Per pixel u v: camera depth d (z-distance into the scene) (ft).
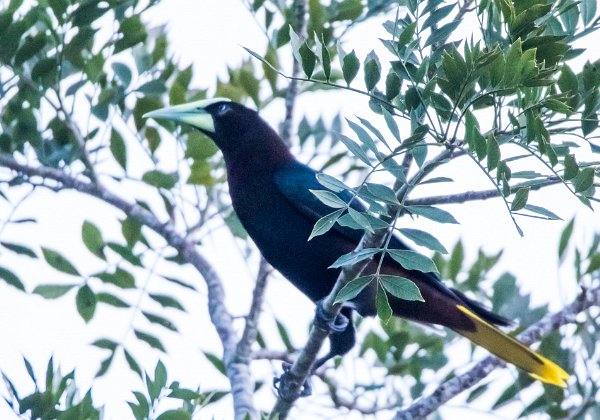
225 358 36.09
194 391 28.22
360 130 23.07
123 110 39.55
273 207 36.70
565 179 22.12
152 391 28.14
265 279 36.86
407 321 40.27
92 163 39.58
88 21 37.17
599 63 25.89
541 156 22.52
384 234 25.82
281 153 38.11
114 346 37.45
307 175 37.19
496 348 36.09
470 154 22.17
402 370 38.75
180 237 39.60
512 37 23.65
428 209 21.94
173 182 39.60
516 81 22.13
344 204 22.24
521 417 37.29
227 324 37.29
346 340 35.73
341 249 35.63
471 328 36.17
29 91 38.96
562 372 35.76
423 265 21.66
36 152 39.37
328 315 30.32
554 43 23.17
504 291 39.93
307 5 39.40
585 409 37.06
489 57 22.02
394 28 25.00
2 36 37.37
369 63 23.66
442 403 34.78
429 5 24.48
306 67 23.85
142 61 39.52
